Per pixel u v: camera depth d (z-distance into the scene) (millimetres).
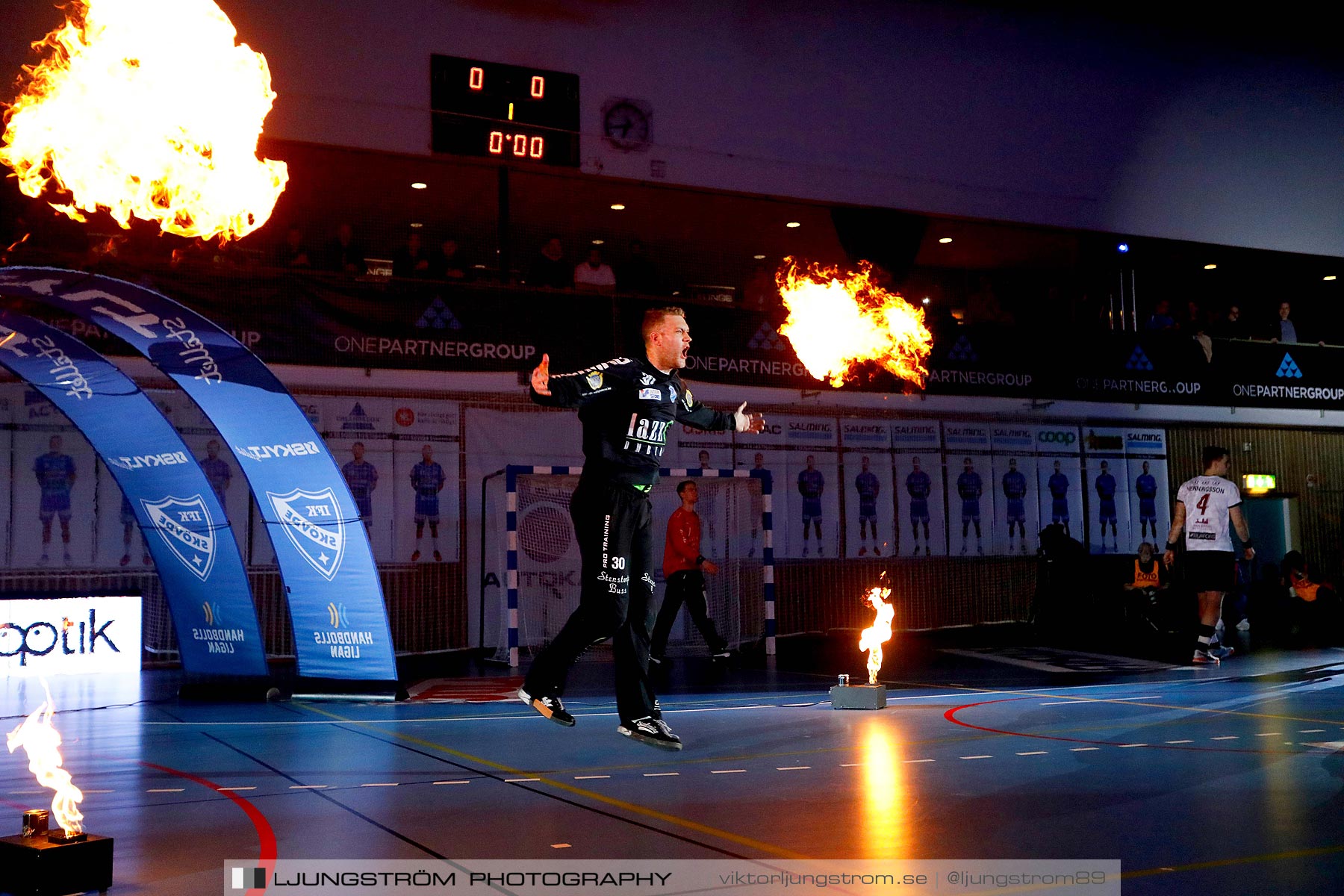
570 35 13789
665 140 14148
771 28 14883
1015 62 16297
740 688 8977
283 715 7352
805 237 17156
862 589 14953
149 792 4512
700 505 14086
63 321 11227
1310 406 17391
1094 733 6027
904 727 6383
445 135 13008
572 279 14883
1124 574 15359
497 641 13250
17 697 8617
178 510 8609
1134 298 17234
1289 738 5734
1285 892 2914
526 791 4430
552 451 13703
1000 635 14445
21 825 3902
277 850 3457
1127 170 16859
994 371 15438
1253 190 17719
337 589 8227
